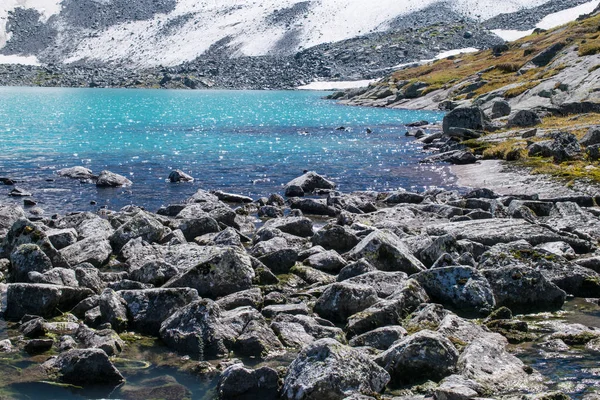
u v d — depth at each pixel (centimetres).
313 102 13588
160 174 4028
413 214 2627
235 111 10375
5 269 1773
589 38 10075
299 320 1352
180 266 1770
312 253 1923
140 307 1416
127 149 5206
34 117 8425
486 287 1538
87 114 9212
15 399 1070
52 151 5000
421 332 1165
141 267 1708
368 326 1354
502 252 1748
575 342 1305
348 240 2073
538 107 6356
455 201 2827
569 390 1070
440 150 5016
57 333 1363
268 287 1655
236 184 3716
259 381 1078
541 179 3438
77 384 1131
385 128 7244
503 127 5788
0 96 14912
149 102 13062
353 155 4950
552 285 1559
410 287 1492
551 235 2092
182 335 1295
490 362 1145
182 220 2441
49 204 3108
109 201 3191
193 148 5325
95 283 1622
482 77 10688
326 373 1027
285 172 4156
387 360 1145
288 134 6538
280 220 2339
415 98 11569
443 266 1669
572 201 2869
